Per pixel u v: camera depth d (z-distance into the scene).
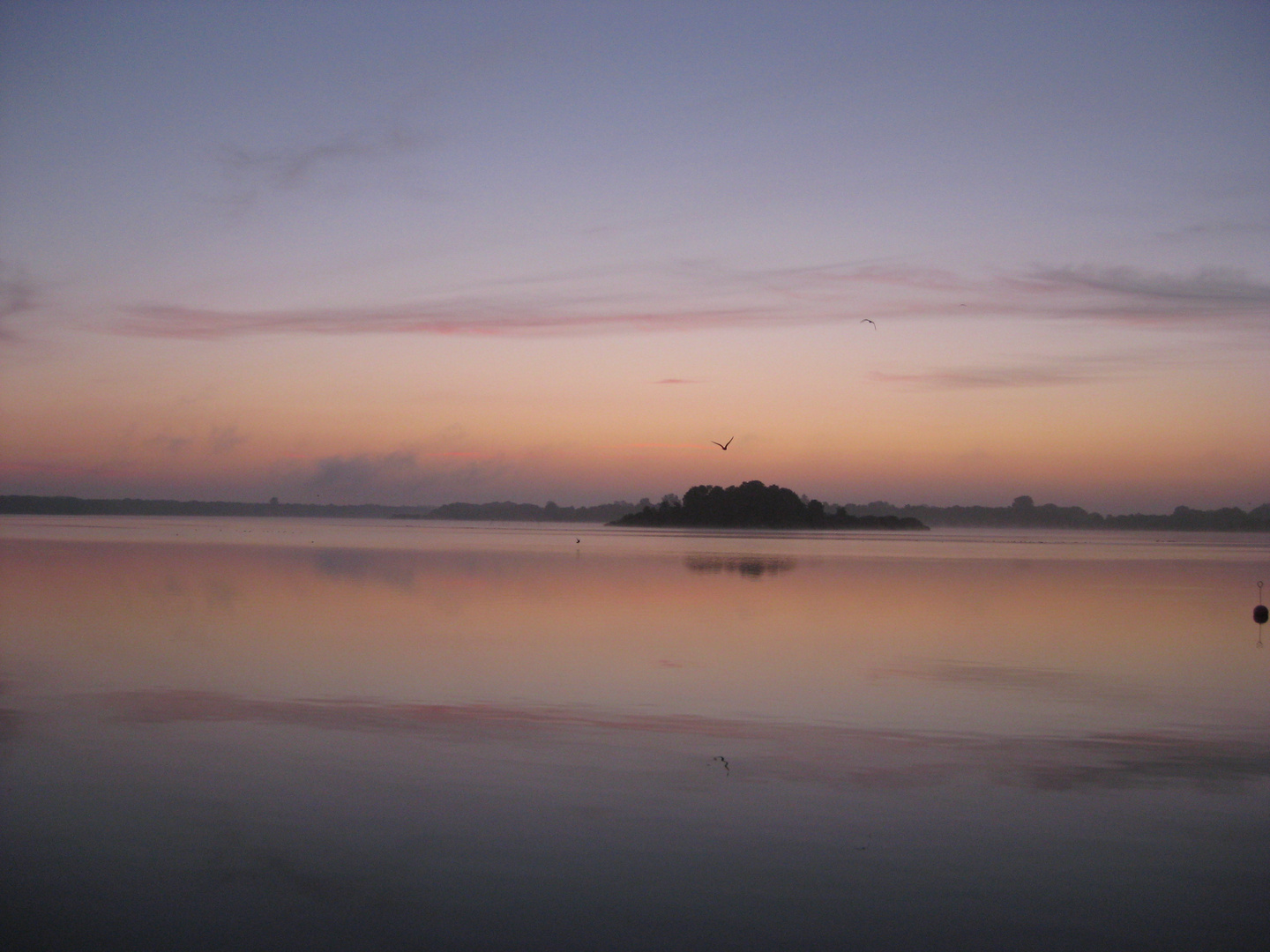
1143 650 25.69
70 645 24.02
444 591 39.91
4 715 16.69
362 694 18.72
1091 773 13.94
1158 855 10.97
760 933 9.23
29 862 10.53
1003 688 19.95
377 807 12.23
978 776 13.77
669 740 15.51
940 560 74.44
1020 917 9.55
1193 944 9.07
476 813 12.09
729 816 12.05
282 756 14.37
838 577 51.34
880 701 18.62
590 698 18.56
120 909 9.55
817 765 14.21
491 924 9.35
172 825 11.60
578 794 12.79
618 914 9.53
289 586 40.94
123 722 16.28
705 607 34.59
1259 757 14.84
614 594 39.31
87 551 67.62
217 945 8.93
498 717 16.98
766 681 20.41
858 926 9.35
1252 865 10.73
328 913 9.49
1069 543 137.12
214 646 24.16
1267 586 48.69
